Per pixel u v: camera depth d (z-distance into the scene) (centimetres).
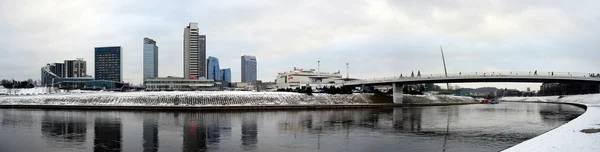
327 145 3866
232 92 12556
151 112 9062
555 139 3516
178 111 9512
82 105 10669
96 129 5234
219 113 8744
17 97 12200
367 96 14838
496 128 5484
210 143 3966
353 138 4381
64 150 3588
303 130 5150
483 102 19575
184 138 4325
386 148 3694
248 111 9606
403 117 7575
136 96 11650
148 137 4416
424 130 5203
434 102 17112
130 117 7394
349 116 7831
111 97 11619
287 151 3525
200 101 11356
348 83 16988
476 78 13212
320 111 9812
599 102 14100
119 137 4403
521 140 4234
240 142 4044
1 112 9006
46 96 12194
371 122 6381
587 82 12712
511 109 11375
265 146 3794
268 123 6131
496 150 3581
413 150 3588
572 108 11988
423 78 14025
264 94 12481
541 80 13025
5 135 4625
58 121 6475
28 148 3706
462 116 7938
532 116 8000
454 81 14275
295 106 11219
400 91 14988
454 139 4303
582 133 3909
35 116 7644
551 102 19525
